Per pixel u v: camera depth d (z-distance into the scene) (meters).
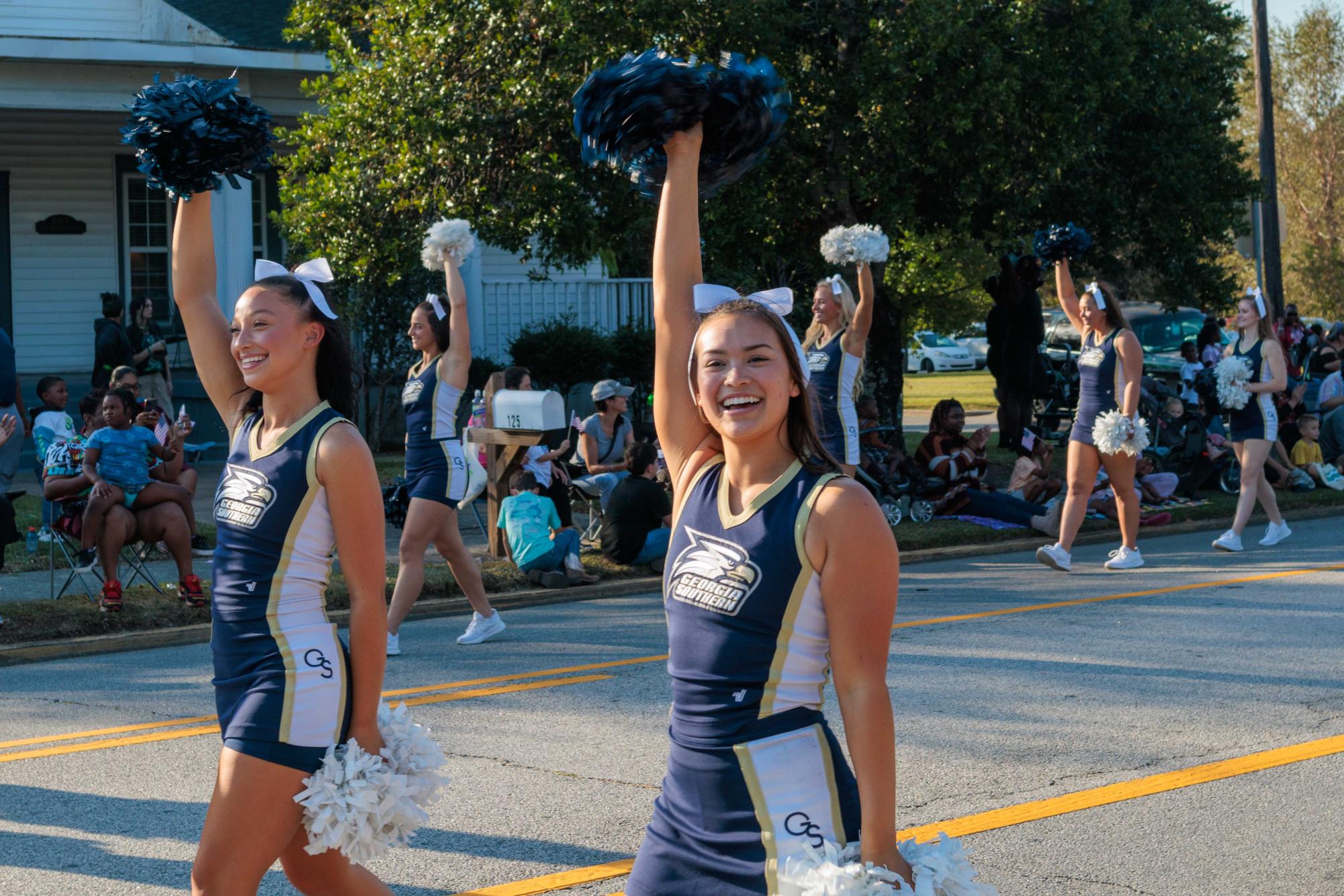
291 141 14.69
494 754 6.07
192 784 5.73
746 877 2.57
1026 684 7.16
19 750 6.27
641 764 5.89
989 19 13.87
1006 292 19.42
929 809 5.24
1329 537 12.80
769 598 2.60
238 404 3.58
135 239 20.86
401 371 19.27
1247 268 42.19
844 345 9.13
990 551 12.45
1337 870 4.63
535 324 20.64
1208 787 5.48
